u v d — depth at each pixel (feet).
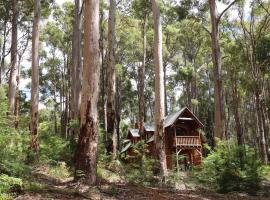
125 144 126.62
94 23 39.09
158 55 59.06
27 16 105.09
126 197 35.88
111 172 53.83
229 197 44.83
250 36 110.63
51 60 174.09
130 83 173.06
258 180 51.37
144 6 111.34
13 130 41.16
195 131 109.81
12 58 91.20
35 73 62.18
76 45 85.76
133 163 57.72
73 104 85.35
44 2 98.53
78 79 82.12
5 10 100.53
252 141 181.27
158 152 55.62
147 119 202.28
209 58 170.71
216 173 52.08
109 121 71.67
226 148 54.80
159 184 49.16
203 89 181.78
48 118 161.79
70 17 131.23
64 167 50.26
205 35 142.92
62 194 32.40
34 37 63.87
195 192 46.57
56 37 143.33
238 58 119.96
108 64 75.82
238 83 142.31
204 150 119.55
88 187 35.53
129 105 195.52
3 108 39.91
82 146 37.27
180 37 148.15
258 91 109.29
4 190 28.40
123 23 124.26
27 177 37.52
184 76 153.38
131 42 138.21
